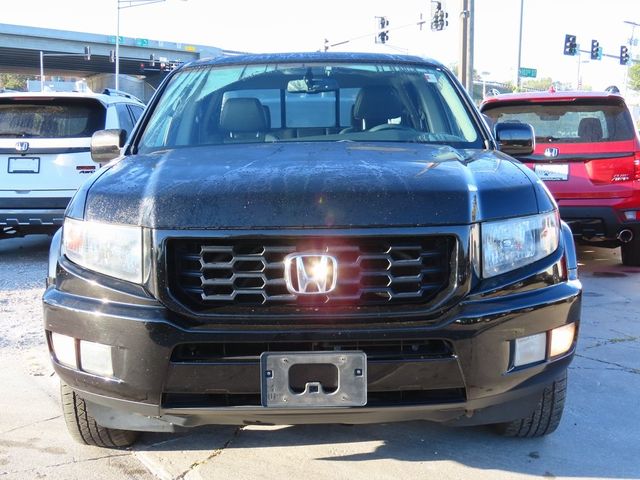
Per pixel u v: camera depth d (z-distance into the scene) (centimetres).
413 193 264
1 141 789
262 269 257
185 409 264
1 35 6319
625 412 383
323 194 261
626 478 312
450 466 320
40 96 804
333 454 332
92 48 6888
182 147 367
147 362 259
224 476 312
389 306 259
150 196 269
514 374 270
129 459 330
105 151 406
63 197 791
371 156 315
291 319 254
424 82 415
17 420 375
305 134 382
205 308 259
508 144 394
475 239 264
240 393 260
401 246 258
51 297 282
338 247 256
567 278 291
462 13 1934
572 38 4000
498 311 262
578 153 745
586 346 500
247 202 259
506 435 345
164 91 416
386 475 312
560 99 761
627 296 658
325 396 257
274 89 406
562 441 346
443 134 383
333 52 445
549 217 288
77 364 276
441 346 263
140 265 263
